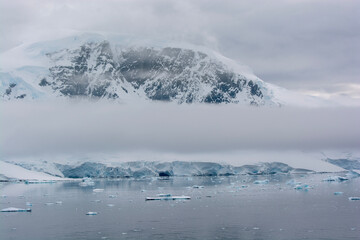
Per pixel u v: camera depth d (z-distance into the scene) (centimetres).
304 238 10494
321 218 12738
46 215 13788
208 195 19300
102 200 17800
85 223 12381
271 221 12400
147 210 14588
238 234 10931
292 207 14938
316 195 18538
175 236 10800
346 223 11975
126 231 11350
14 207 15775
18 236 11031
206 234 10962
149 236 10831
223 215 13425
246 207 15062
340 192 18775
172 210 14512
